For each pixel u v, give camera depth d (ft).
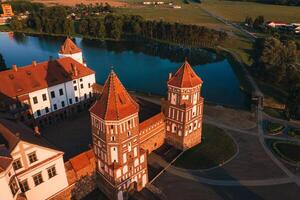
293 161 234.79
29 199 174.09
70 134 259.39
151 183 214.28
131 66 496.23
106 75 449.06
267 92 367.66
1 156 149.07
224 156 241.55
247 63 487.61
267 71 388.57
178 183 213.66
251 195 203.51
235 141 262.47
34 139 177.68
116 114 172.86
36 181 173.78
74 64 299.38
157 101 343.05
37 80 269.44
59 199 190.39
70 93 292.40
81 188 201.36
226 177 219.41
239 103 357.20
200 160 236.63
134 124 185.26
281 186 211.41
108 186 198.59
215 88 408.26
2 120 184.65
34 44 642.63
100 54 565.53
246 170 226.58
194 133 250.16
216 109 323.16
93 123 187.52
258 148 252.83
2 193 145.79
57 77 281.33
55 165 179.63
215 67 498.69
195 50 599.98
